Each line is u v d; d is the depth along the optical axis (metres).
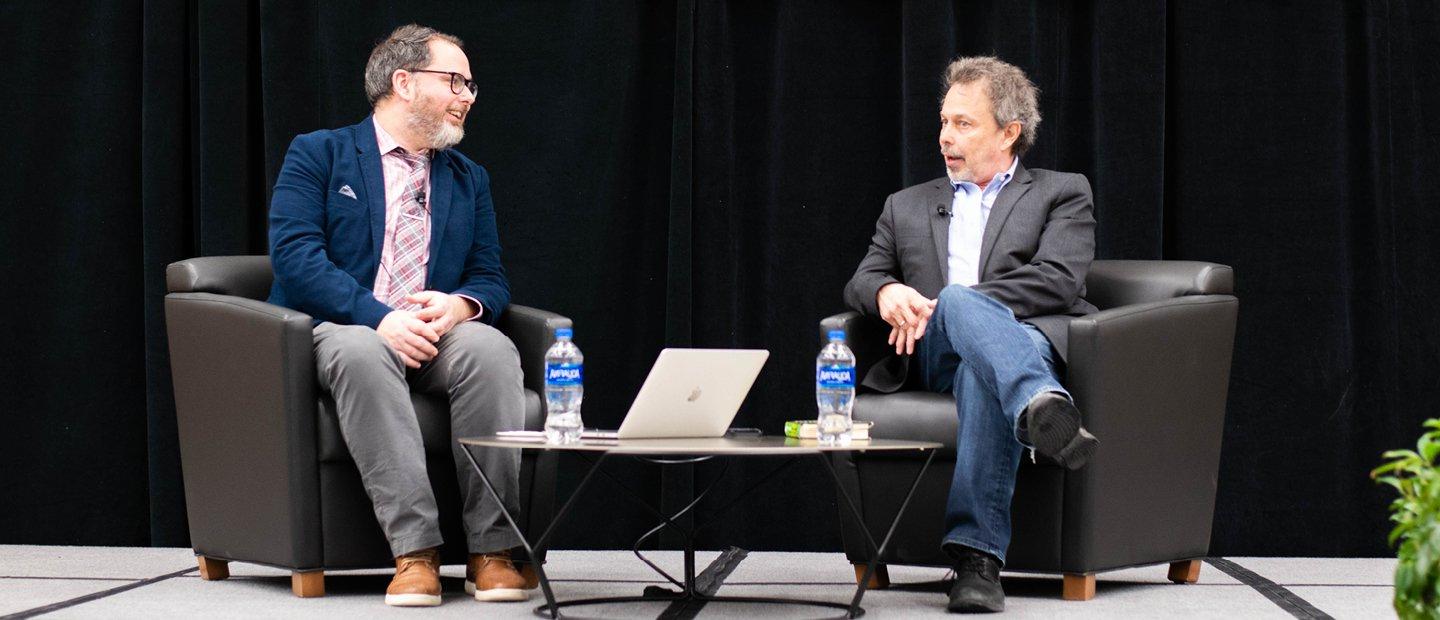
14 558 3.23
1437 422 1.61
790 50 3.57
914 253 2.98
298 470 2.49
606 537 3.54
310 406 2.49
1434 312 3.40
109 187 3.58
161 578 2.85
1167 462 2.66
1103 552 2.54
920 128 3.44
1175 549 2.71
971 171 2.96
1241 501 3.43
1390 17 3.42
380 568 2.61
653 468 3.54
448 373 2.55
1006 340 2.40
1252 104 3.44
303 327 2.49
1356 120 3.43
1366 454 3.40
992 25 3.48
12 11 3.61
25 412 3.58
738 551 3.40
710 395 2.25
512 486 2.54
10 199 3.59
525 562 2.69
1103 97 3.42
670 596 2.54
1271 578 2.94
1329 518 3.40
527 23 3.57
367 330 2.50
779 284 3.55
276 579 2.82
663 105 3.57
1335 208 3.42
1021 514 2.55
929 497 2.61
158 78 3.52
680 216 3.47
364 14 3.55
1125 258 3.39
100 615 2.29
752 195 3.57
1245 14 3.45
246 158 3.54
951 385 2.76
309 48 3.53
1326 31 3.42
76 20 3.60
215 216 3.49
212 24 3.51
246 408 2.57
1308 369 3.42
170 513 3.48
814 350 3.54
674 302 3.46
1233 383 3.44
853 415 2.68
